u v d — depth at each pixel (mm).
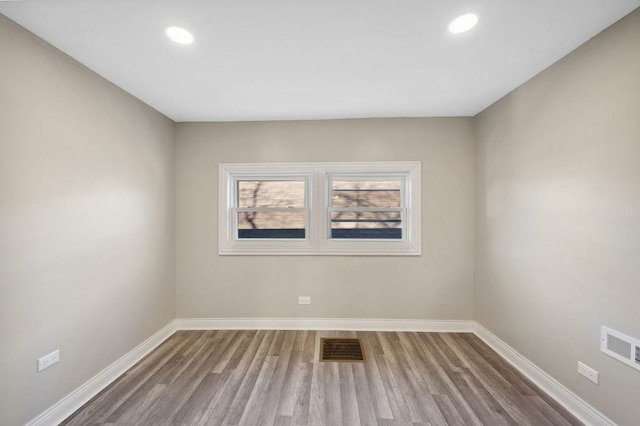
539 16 1526
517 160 2402
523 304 2340
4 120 1506
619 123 1554
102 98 2172
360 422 1791
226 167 3201
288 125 3180
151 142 2779
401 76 2207
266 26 1607
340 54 1903
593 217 1710
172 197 3160
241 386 2154
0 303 1495
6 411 1525
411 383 2188
